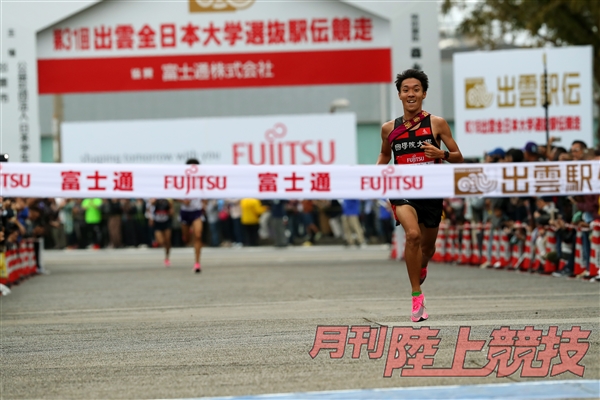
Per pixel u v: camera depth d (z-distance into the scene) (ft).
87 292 118.01
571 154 118.93
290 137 209.05
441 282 116.16
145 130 212.02
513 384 50.62
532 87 173.17
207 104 325.62
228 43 177.47
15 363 62.69
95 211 259.80
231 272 149.79
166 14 177.47
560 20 208.54
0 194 102.73
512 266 134.72
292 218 261.24
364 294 102.53
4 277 124.57
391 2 168.66
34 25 170.71
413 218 68.44
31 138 170.60
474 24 229.45
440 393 48.78
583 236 114.01
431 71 168.96
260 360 60.13
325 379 53.16
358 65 176.55
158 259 201.87
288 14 176.55
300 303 94.73
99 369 59.31
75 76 177.37
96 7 176.45
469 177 103.60
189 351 64.95
